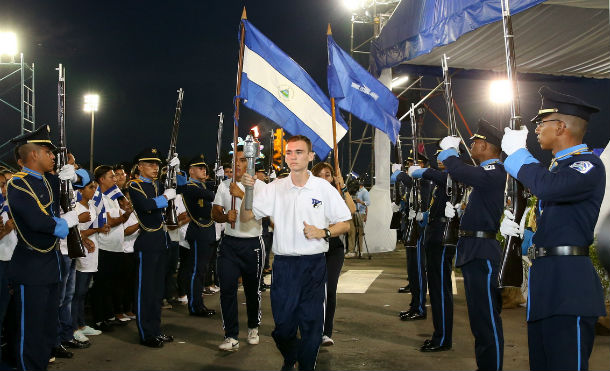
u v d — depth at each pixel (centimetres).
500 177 474
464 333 661
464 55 1269
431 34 998
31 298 443
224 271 589
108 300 685
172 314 788
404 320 730
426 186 723
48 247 454
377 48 1277
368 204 1561
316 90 664
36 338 445
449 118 581
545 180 322
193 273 772
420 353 573
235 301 593
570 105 334
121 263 696
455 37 916
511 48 381
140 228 606
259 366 530
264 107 635
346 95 690
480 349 476
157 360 548
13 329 501
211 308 834
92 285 685
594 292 321
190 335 658
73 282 586
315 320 434
